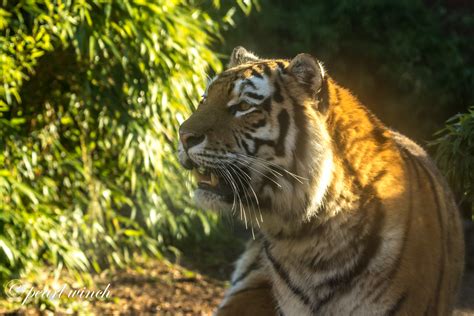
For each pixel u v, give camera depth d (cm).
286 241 681
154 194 1259
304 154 654
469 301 1123
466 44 1950
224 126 657
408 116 1842
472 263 1283
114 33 1140
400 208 664
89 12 1112
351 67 1866
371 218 659
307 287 681
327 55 1850
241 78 665
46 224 1109
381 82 1864
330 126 673
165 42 1159
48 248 1112
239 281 813
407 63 1853
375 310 658
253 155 661
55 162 1219
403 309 657
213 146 652
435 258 675
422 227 671
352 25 1888
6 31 1093
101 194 1243
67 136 1262
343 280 665
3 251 1073
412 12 1930
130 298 1177
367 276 658
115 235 1269
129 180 1299
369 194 664
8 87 1136
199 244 1458
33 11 1077
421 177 710
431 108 1852
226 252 1441
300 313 691
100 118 1209
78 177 1254
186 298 1198
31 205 1115
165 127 1243
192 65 1178
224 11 1745
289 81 669
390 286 654
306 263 676
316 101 664
